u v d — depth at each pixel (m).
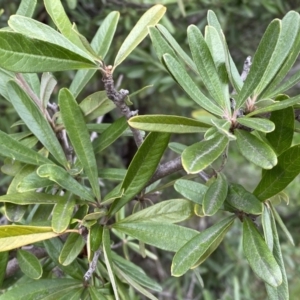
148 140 0.39
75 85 0.47
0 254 0.43
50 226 0.41
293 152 0.36
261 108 0.37
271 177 0.38
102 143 0.44
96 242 0.39
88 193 0.41
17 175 0.44
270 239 0.37
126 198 0.40
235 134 0.36
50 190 0.46
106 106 0.45
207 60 0.38
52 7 0.40
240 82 0.41
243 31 1.26
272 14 1.19
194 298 1.32
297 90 1.21
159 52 0.38
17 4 1.06
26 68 0.36
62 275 0.51
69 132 0.41
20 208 0.42
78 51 0.37
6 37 0.35
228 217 0.38
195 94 0.37
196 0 1.08
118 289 0.45
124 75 1.26
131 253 1.37
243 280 1.25
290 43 0.39
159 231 0.40
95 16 1.15
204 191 0.39
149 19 0.41
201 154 0.34
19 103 0.42
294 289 1.47
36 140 0.46
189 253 0.37
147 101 1.40
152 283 0.48
